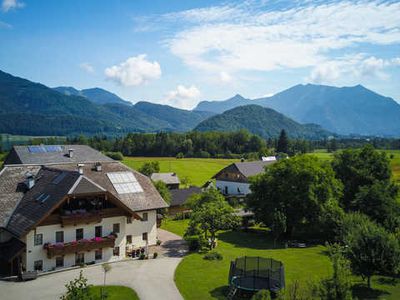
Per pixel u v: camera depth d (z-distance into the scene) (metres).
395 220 61.97
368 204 70.44
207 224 61.78
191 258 56.50
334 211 67.62
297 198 69.94
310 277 49.06
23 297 41.59
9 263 50.56
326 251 63.25
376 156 84.81
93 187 52.47
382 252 43.91
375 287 46.50
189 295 42.62
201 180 150.62
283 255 60.28
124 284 45.69
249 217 86.38
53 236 50.50
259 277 47.31
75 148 97.56
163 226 81.56
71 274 49.03
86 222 52.31
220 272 50.38
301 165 71.81
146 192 64.12
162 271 50.56
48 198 52.22
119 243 56.22
